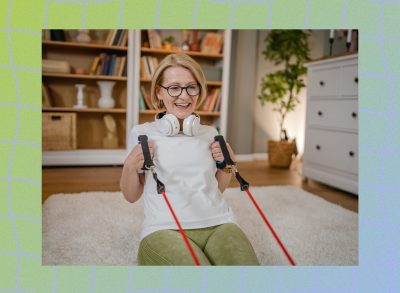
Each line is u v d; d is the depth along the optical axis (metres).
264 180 3.12
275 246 1.55
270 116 4.54
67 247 1.50
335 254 1.49
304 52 3.98
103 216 1.91
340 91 2.66
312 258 1.45
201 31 3.96
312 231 1.75
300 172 3.61
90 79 3.75
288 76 3.96
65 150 3.48
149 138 1.27
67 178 2.94
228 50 3.76
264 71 4.46
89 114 3.77
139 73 3.58
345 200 2.49
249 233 1.68
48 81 3.64
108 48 3.62
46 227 1.73
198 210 1.23
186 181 1.24
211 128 1.38
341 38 3.86
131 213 1.97
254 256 1.11
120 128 3.88
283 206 2.18
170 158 1.24
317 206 2.20
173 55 1.29
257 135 4.51
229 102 4.29
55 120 3.43
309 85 3.04
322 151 2.88
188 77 1.26
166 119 1.23
